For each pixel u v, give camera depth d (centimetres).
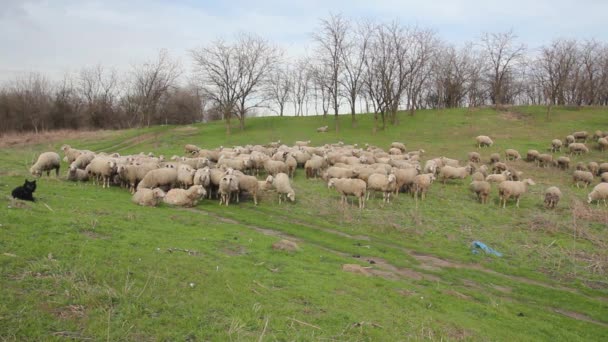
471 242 1770
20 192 1411
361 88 6131
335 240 1683
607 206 2377
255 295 894
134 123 9012
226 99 6016
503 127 5281
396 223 1959
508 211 2250
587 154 3962
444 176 2842
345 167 2706
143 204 1828
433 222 2009
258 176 2953
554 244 1769
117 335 641
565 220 2078
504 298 1247
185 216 1705
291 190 2250
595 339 1005
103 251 976
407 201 2372
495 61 6488
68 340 606
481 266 1527
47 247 923
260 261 1200
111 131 6469
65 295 726
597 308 1213
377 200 2364
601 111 5816
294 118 6888
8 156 3444
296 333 750
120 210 1582
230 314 780
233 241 1396
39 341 592
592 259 1602
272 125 6300
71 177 2280
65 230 1103
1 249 870
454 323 952
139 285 829
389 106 6512
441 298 1130
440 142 4731
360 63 5641
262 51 7781
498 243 1766
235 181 2120
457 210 2233
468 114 6106
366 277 1200
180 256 1073
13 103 7700
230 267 1069
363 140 4975
